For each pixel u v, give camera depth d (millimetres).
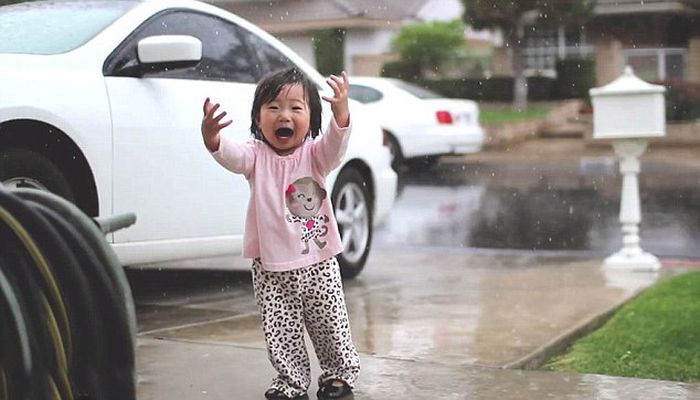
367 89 16625
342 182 7016
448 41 32094
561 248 9352
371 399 4078
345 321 4074
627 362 4875
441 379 4371
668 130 23562
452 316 5734
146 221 5754
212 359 4750
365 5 32531
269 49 6785
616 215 11461
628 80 7695
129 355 2771
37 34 5758
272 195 3967
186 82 6070
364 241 7273
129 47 5809
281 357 4023
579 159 19734
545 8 29875
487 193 14031
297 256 3953
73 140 5359
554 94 30766
